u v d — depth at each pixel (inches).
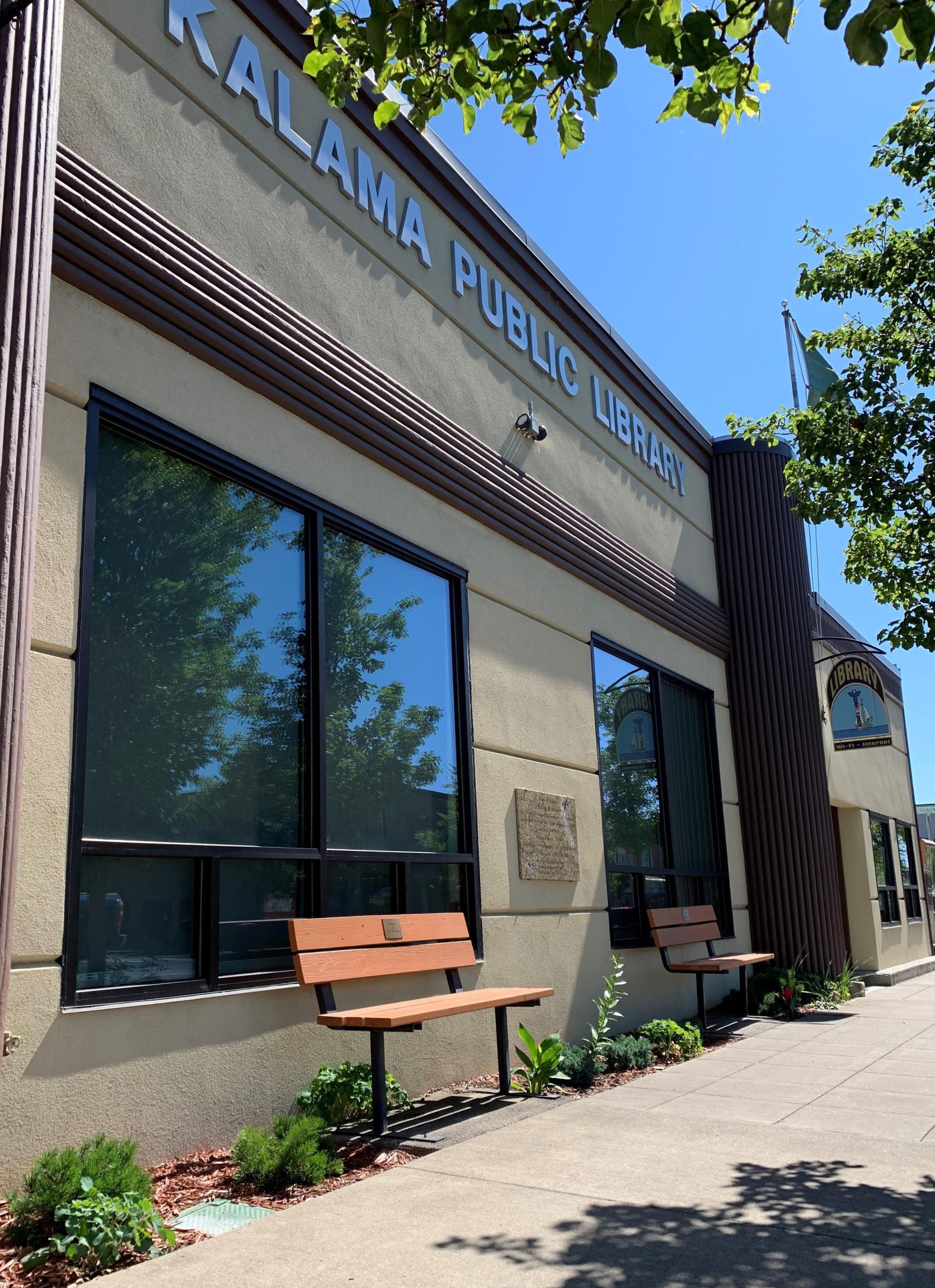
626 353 447.5
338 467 261.3
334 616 255.6
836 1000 451.5
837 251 305.6
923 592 307.0
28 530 149.7
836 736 546.3
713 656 498.0
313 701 239.8
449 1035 264.5
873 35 118.1
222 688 217.9
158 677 203.2
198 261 224.5
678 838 425.7
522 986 298.2
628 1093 250.1
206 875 205.6
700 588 496.7
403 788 269.3
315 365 253.1
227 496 228.1
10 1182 155.6
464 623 303.9
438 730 287.6
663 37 127.9
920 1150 192.5
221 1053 197.0
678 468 495.8
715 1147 194.2
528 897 310.8
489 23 134.3
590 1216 154.6
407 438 285.0
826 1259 138.1
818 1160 185.2
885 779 735.7
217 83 242.8
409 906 262.7
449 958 254.5
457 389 323.9
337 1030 226.4
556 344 396.2
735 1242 144.3
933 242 282.5
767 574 514.3
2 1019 135.7
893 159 284.5
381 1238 145.6
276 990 211.6
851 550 328.5
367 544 272.2
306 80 274.5
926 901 794.8
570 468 389.4
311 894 231.5
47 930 168.2
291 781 232.7
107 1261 133.7
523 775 320.8
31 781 170.1
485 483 321.7
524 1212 156.8
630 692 409.4
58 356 189.9
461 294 334.3
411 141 316.2
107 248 200.4
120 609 197.5
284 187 260.7
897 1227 149.9
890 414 284.0
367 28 139.9
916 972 637.9
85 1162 148.0
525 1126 212.1
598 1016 333.1
